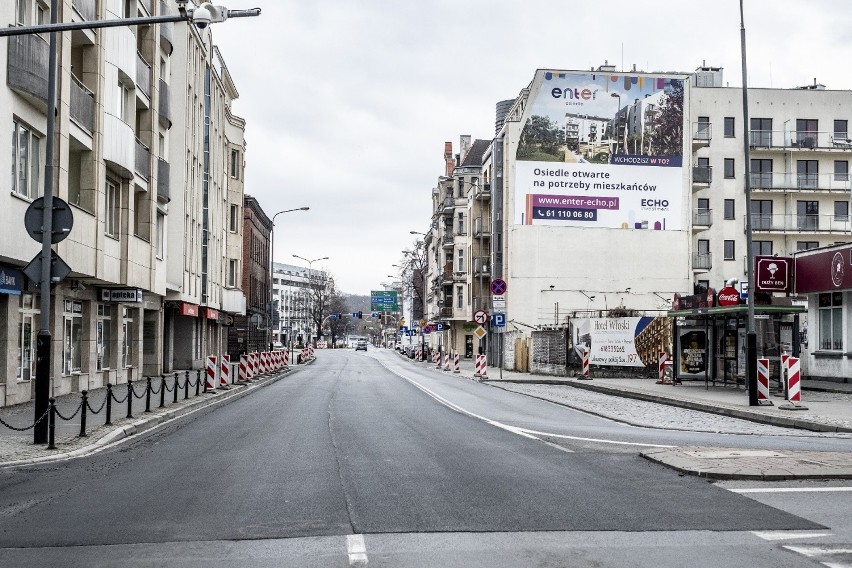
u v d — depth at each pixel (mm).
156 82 33000
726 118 62781
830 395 25844
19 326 21562
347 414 20406
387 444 14078
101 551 6852
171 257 38906
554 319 51344
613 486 9742
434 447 13617
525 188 51531
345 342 183625
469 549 6828
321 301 144000
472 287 70875
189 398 24844
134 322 33656
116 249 27984
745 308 25859
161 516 8195
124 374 31766
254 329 73938
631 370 36625
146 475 10859
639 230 51906
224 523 7855
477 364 40781
